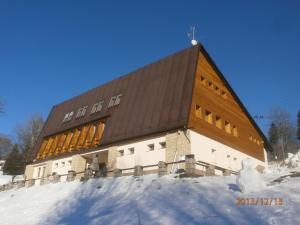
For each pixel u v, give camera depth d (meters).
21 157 56.97
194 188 16.16
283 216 10.68
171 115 24.58
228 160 27.69
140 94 29.44
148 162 24.78
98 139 30.19
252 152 32.66
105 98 33.78
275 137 72.75
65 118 37.81
